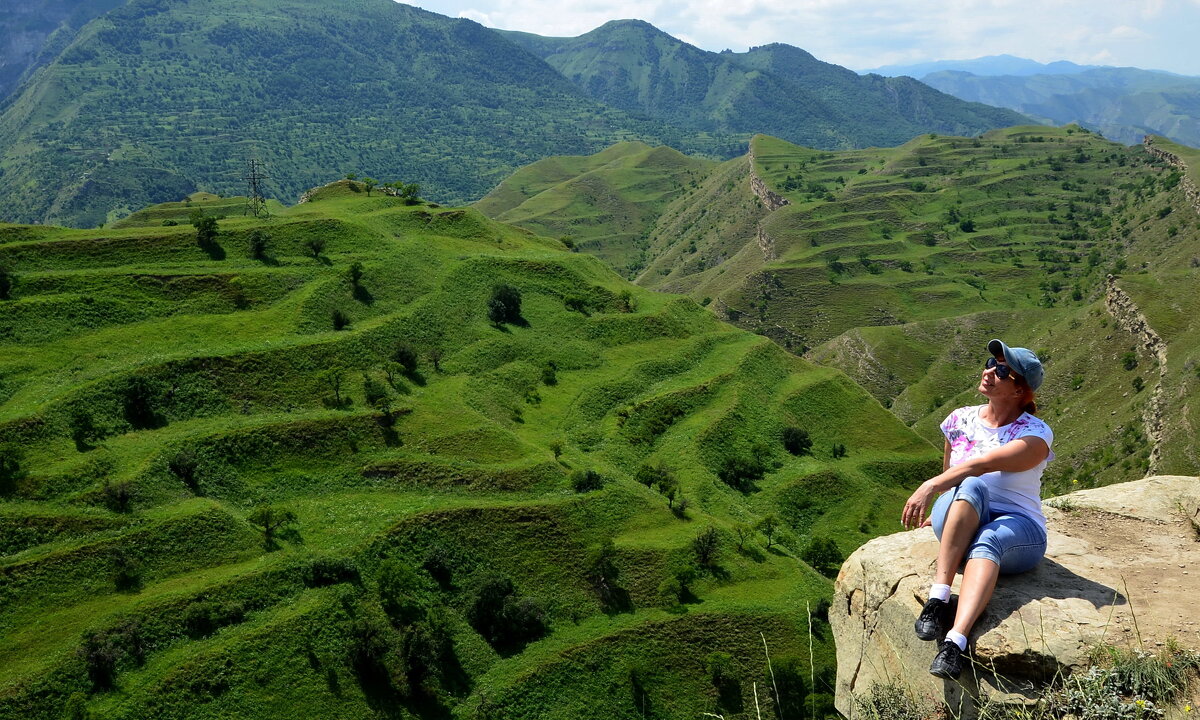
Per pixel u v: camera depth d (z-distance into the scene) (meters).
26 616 59.66
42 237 105.94
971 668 8.11
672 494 84.56
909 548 9.73
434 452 84.94
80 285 96.25
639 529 79.06
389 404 89.19
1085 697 7.32
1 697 53.34
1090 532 10.10
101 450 75.12
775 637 67.62
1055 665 7.71
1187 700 7.14
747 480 98.94
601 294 127.75
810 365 128.00
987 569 8.31
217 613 61.50
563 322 119.69
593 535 76.88
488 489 80.75
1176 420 109.88
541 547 74.19
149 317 95.69
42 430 74.50
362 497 78.06
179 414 82.69
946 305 198.25
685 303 134.38
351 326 102.50
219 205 175.25
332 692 58.88
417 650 61.38
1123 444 119.19
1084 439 127.81
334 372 90.88
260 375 89.19
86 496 69.44
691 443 100.50
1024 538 8.66
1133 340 137.88
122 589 63.06
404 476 81.06
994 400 9.37
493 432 88.62
